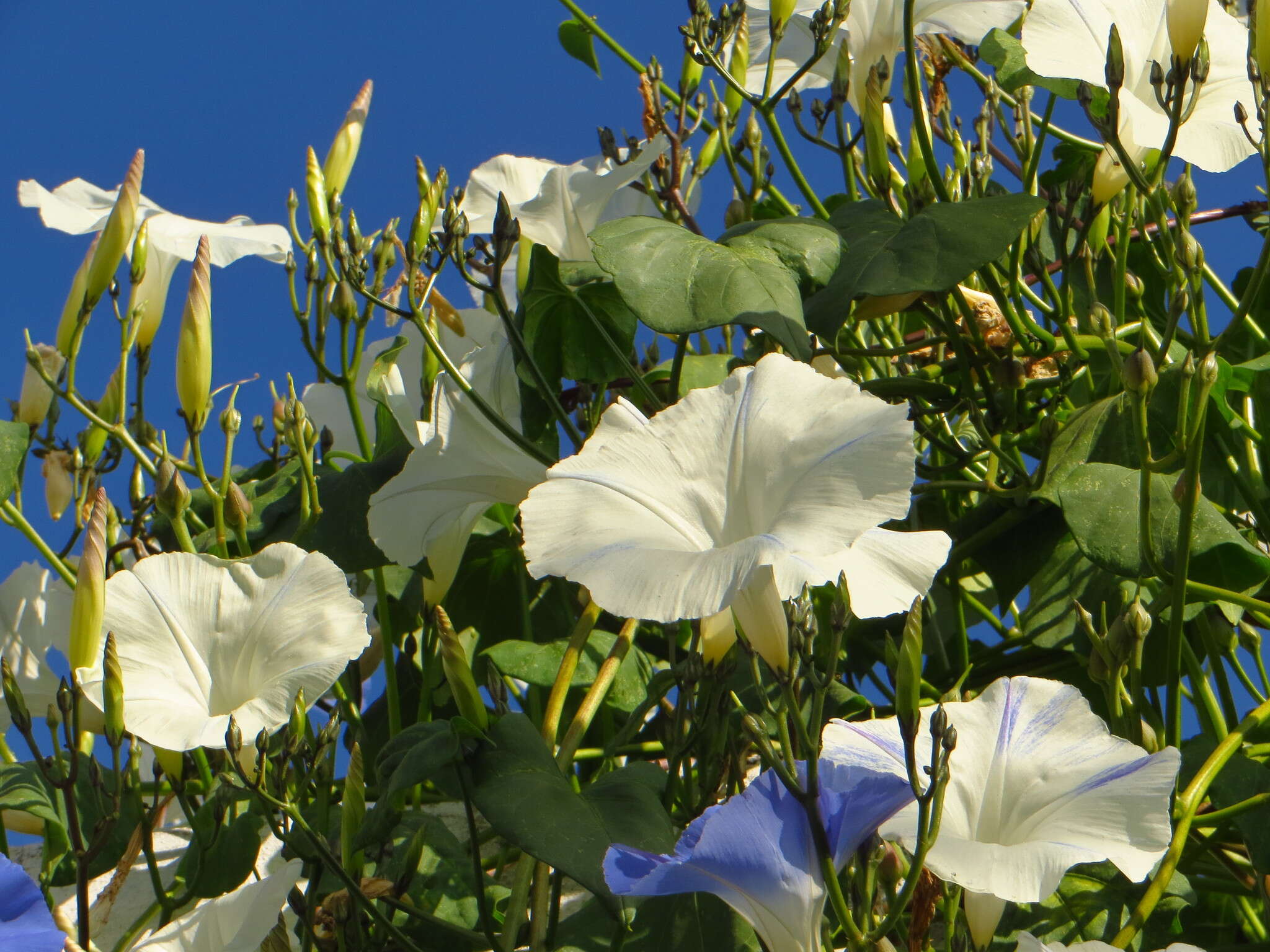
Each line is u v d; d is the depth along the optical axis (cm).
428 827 139
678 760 131
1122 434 139
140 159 140
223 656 132
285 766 130
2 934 123
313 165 141
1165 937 132
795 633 122
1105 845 122
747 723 122
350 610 132
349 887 130
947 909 126
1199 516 135
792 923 122
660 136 144
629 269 134
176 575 132
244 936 129
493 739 130
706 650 131
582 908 133
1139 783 123
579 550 121
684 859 121
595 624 146
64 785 129
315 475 144
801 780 123
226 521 139
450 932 135
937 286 134
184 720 130
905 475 121
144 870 145
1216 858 136
